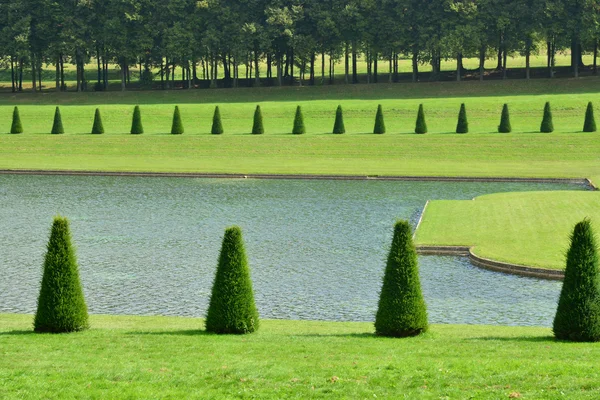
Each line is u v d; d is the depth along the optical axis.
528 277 57.56
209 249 67.31
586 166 122.50
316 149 139.00
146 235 73.38
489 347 34.66
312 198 95.94
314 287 54.94
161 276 57.97
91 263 62.09
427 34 197.25
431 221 77.44
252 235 73.19
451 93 190.50
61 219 38.72
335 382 28.52
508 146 136.25
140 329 40.31
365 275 58.34
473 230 72.25
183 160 132.88
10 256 64.50
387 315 37.94
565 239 67.12
